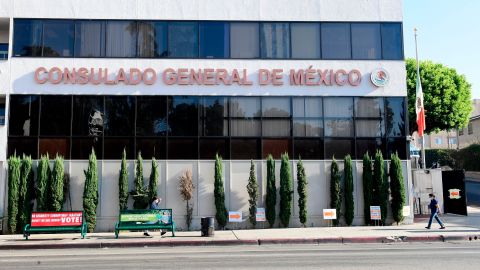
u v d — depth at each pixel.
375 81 23.81
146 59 23.30
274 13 24.00
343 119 23.61
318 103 23.62
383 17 24.25
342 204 23.14
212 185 22.81
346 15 24.17
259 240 17.64
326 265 11.29
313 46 23.91
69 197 22.22
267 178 22.64
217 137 23.08
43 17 23.25
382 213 22.83
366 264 11.38
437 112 41.91
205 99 23.27
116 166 22.58
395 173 23.06
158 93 23.12
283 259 12.59
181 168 22.78
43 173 21.75
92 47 23.23
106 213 22.25
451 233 18.73
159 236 19.30
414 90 41.97
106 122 22.78
